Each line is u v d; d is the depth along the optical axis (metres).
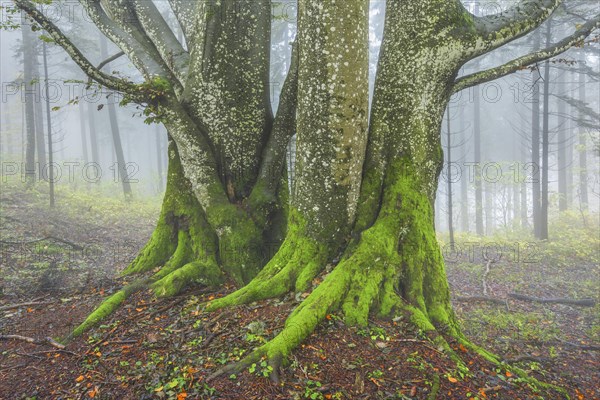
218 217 6.62
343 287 5.16
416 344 4.68
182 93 7.01
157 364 4.20
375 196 6.05
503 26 6.07
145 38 7.86
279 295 5.45
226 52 6.75
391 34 6.23
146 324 5.14
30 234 11.10
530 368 5.61
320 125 5.62
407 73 6.03
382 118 6.21
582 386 5.33
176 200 7.26
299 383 3.83
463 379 4.25
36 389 3.94
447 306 5.73
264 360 4.04
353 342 4.55
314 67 5.48
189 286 6.21
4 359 4.61
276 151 7.08
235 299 5.39
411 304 5.43
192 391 3.72
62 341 4.91
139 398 3.68
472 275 11.59
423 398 3.80
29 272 7.74
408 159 6.04
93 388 3.88
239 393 3.67
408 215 5.80
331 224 5.87
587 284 10.58
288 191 7.44
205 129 6.91
